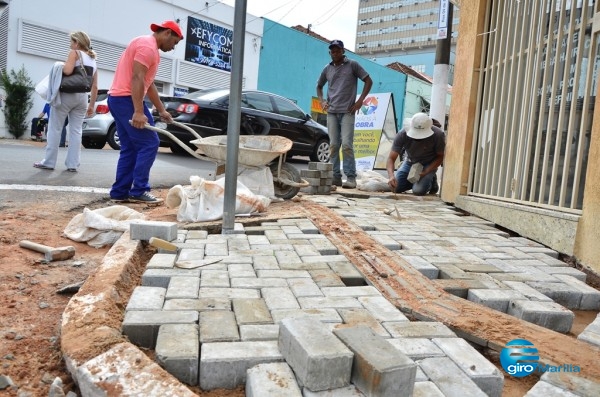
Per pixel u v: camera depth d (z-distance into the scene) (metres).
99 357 1.58
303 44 24.28
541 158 4.26
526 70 4.55
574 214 3.61
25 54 14.77
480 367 1.71
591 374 1.74
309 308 2.19
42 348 1.86
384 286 2.55
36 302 2.31
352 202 5.75
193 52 19.55
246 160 5.01
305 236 3.64
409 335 1.95
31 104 14.78
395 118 10.45
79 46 6.34
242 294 2.33
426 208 5.64
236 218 4.18
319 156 11.44
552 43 4.18
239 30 3.37
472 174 5.69
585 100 3.64
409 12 98.88
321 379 1.46
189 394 1.39
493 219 4.80
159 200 5.01
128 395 1.40
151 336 1.90
